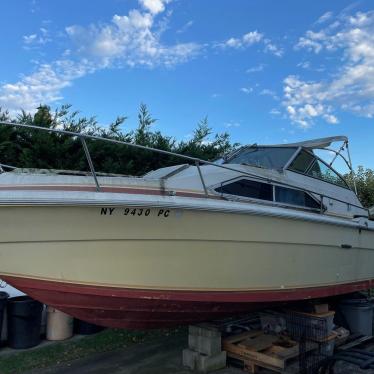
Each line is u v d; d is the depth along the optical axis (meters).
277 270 4.67
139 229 3.86
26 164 6.79
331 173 6.40
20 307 5.27
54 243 3.73
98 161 7.71
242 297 4.46
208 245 4.16
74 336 5.80
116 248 3.85
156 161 8.45
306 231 4.91
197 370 4.67
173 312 4.31
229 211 4.14
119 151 7.88
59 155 7.17
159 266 4.01
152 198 3.80
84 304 4.05
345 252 5.61
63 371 4.69
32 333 5.35
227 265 4.30
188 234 4.04
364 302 5.99
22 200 3.47
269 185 5.02
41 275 3.81
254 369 4.61
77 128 7.61
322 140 6.34
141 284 4.00
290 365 4.60
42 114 7.31
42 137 7.03
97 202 3.60
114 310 4.15
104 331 6.00
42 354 5.14
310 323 5.13
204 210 4.01
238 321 5.15
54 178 3.85
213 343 4.69
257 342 4.86
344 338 5.36
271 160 5.80
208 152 9.70
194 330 4.80
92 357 5.10
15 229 3.62
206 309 4.39
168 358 5.07
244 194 4.77
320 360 4.46
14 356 5.06
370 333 5.84
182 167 5.01
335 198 5.93
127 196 3.72
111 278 3.92
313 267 5.09
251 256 4.43
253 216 4.36
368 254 6.14
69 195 3.58
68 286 3.87
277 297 4.74
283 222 4.64
